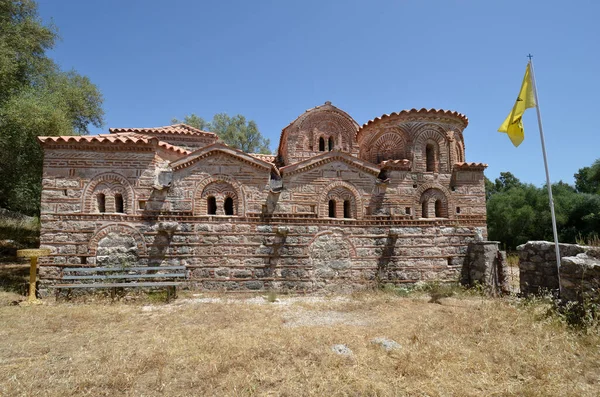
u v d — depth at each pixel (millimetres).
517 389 5246
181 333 7883
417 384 5445
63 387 5316
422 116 15391
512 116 12227
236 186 13891
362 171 14883
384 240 14602
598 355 6371
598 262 7879
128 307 10484
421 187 15109
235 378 5570
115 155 13180
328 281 14016
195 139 20328
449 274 14789
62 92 21141
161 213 13242
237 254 13586
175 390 5312
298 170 14297
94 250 12641
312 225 14195
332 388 5320
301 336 7617
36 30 19453
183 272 13070
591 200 31938
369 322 9125
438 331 8086
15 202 23359
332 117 19172
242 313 9766
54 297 12180
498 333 7625
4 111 15219
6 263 17875
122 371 5789
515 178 49625
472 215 15312
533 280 11234
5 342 7359
